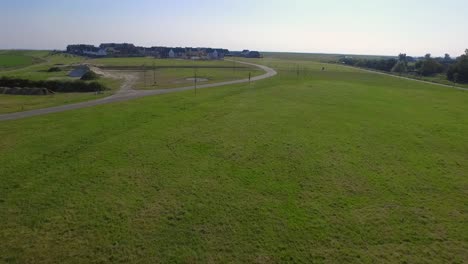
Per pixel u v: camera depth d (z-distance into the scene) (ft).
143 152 76.69
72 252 40.75
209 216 50.03
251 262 39.93
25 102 146.41
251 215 50.67
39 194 55.52
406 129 104.53
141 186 59.47
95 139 85.81
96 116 112.78
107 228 46.09
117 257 40.11
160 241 43.50
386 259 41.01
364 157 78.07
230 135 91.61
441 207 54.90
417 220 50.52
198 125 101.30
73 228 45.88
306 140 89.20
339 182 63.87
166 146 81.25
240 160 73.56
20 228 45.60
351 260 40.68
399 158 78.28
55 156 73.26
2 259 39.04
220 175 65.26
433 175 68.59
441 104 156.25
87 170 65.82
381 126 106.93
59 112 120.78
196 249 42.06
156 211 51.03
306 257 41.09
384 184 63.57
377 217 51.06
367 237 45.65
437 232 47.29
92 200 53.93
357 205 54.85
